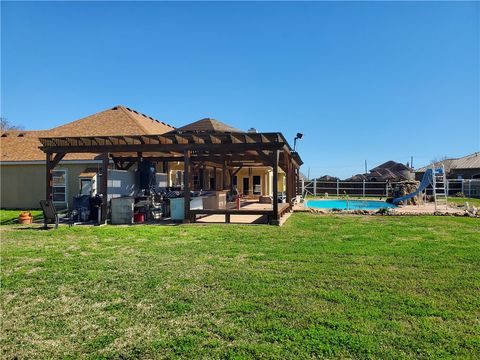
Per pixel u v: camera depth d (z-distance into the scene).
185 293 4.88
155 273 5.90
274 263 6.48
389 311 4.14
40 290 5.13
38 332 3.80
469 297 4.61
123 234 10.15
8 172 19.39
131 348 3.40
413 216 15.01
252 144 12.42
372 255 7.06
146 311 4.29
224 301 4.55
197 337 3.57
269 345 3.38
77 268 6.29
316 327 3.73
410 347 3.30
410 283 5.21
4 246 8.55
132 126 20.14
